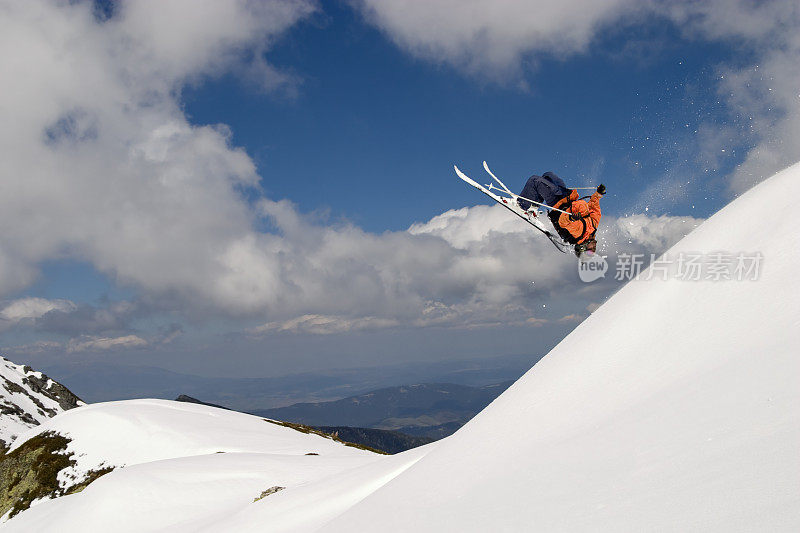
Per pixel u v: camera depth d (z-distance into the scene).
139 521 24.34
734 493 3.01
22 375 147.75
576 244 11.50
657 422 4.72
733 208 7.91
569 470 4.86
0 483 52.66
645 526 3.24
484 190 12.88
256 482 27.28
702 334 5.87
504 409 7.98
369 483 13.37
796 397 3.64
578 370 7.26
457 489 6.27
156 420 57.19
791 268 5.59
